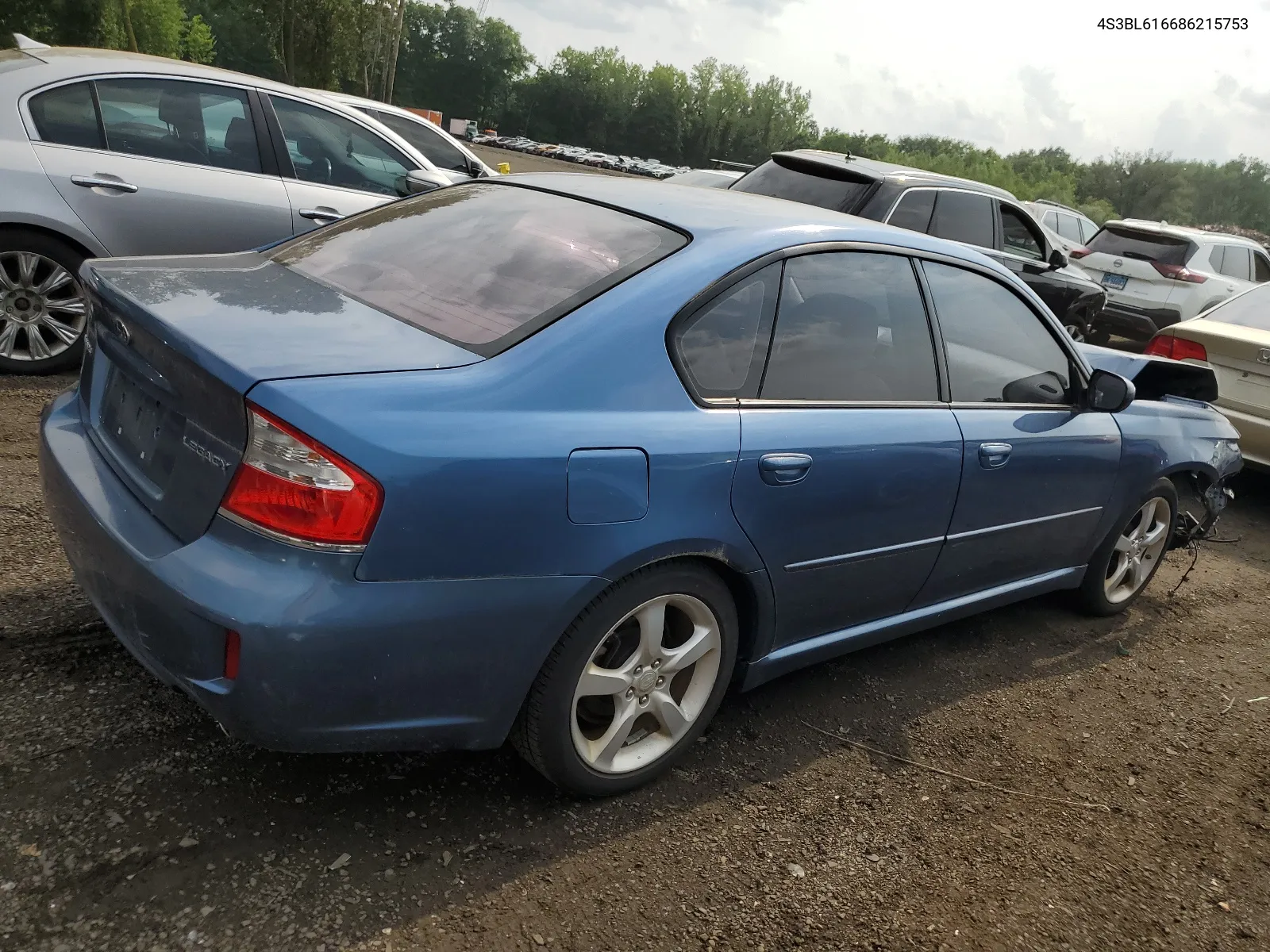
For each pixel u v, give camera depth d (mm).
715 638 2617
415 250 2760
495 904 2139
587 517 2166
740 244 2615
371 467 1891
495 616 2088
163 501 2098
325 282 2639
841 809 2701
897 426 2891
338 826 2285
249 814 2268
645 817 2521
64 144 4824
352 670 1947
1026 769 3076
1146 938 2404
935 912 2355
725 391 2500
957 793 2883
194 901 1994
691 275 2471
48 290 4918
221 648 1910
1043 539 3697
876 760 2975
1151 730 3459
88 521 2188
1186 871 2689
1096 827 2822
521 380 2145
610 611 2303
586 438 2160
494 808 2451
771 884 2357
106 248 4938
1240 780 3211
